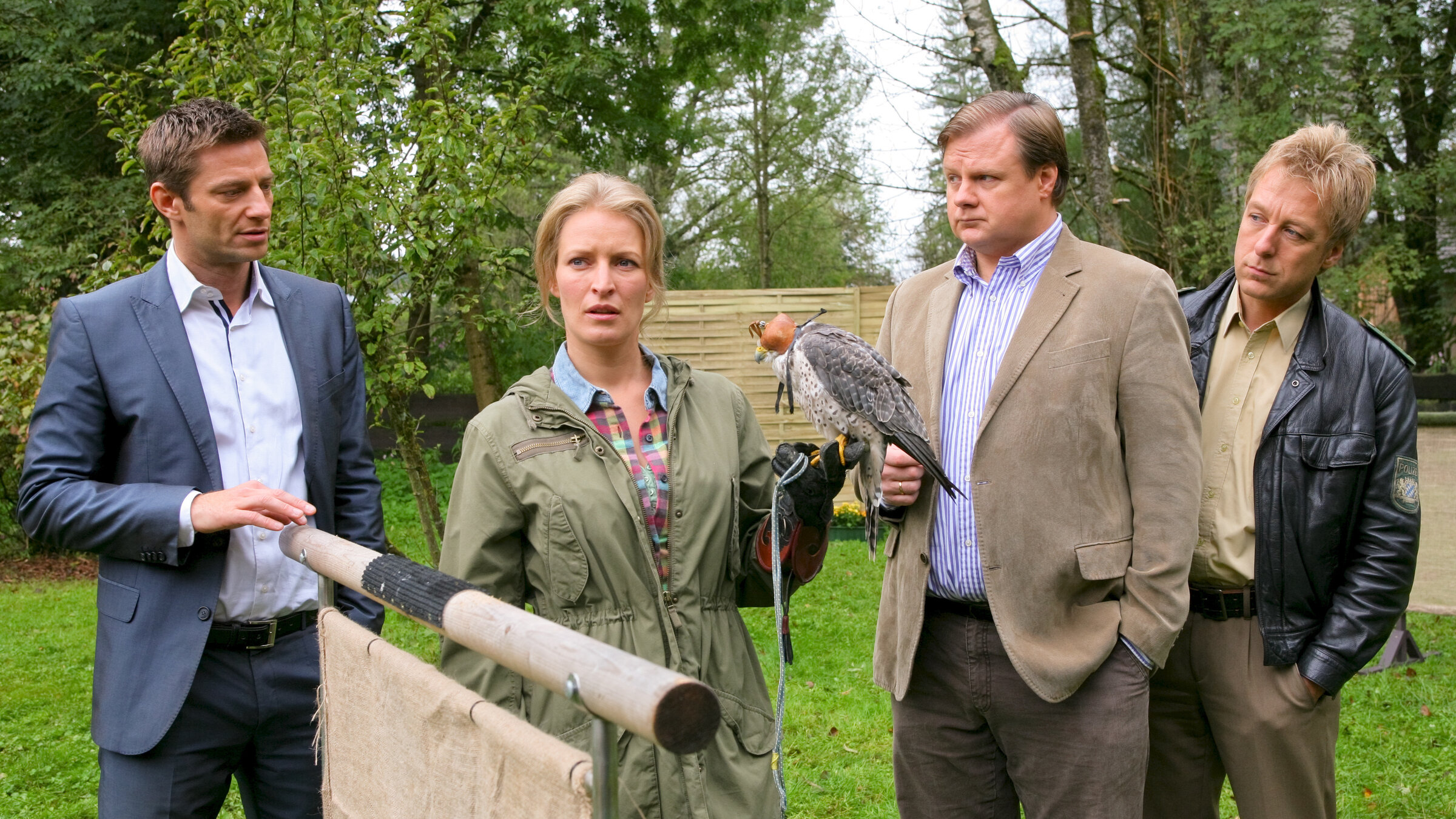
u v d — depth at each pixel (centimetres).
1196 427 223
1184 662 252
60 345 211
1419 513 235
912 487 236
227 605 215
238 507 195
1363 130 1139
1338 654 232
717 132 2083
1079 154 1462
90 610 735
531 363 1506
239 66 537
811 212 2206
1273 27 998
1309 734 240
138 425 211
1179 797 262
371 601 231
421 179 554
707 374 212
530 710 183
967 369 240
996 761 245
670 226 2191
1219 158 1127
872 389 237
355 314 527
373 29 558
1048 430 223
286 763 225
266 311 229
